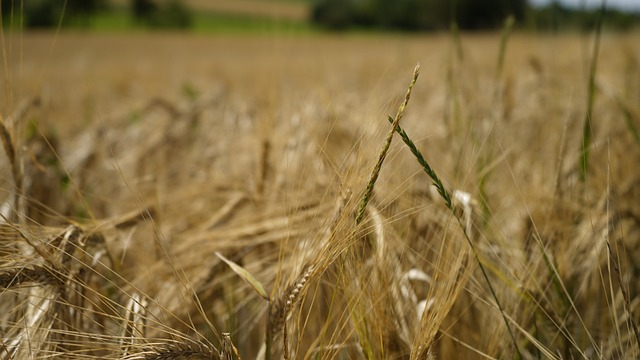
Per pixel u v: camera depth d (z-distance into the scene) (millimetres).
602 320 1097
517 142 1565
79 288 930
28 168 1235
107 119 2973
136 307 913
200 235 1120
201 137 2121
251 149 1663
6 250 888
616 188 1243
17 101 1255
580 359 1026
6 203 1051
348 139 1246
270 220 1123
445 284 906
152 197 1298
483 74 2633
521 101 2031
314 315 1034
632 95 1813
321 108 1587
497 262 1094
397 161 1171
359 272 899
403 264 1036
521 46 2562
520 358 945
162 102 2352
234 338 1096
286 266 911
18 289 891
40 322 876
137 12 29062
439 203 1106
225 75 5402
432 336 865
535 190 1179
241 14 31078
